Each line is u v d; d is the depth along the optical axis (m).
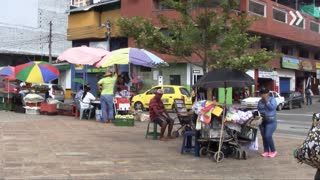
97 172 8.55
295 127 20.38
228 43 11.48
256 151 11.76
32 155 10.05
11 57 57.72
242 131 10.69
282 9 45.97
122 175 8.36
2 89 26.12
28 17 59.50
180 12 12.26
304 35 50.09
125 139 13.10
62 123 17.11
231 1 11.97
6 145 11.35
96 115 18.33
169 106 28.08
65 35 62.69
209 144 10.68
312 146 5.32
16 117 19.45
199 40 11.84
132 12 39.72
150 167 9.19
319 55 58.78
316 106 40.41
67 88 46.88
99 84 17.73
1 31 57.16
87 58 18.55
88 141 12.46
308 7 54.12
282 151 11.90
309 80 51.56
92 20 45.16
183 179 8.20
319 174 5.77
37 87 24.88
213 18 11.77
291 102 36.81
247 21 12.05
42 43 60.38
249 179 8.40
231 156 10.72
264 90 10.81
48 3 61.47
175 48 12.02
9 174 8.13
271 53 11.34
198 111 10.71
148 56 17.41
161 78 34.16
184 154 10.84
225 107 10.28
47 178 7.91
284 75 48.38
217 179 8.30
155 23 14.85
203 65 12.09
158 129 15.63
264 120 10.89
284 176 8.72
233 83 10.11
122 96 18.56
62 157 9.93
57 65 46.81
